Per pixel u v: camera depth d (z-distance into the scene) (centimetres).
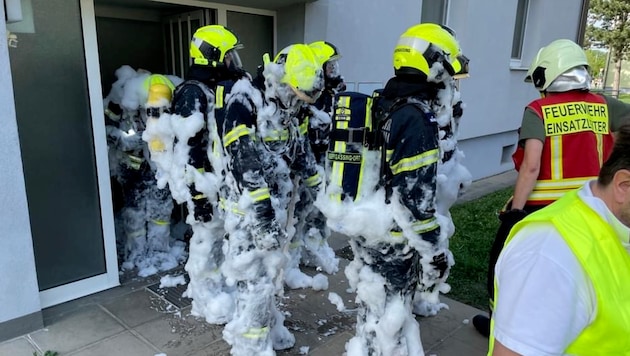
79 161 331
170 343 293
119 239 422
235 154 232
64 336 297
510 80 812
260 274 253
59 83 313
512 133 878
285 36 467
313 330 313
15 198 277
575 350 107
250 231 242
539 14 827
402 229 209
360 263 238
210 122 282
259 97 242
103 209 348
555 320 99
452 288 383
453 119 286
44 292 328
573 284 99
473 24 679
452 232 272
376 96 224
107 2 420
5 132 267
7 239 278
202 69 290
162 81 331
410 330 239
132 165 383
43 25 299
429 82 208
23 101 298
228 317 316
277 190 269
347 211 217
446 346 298
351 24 498
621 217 104
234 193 246
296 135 282
